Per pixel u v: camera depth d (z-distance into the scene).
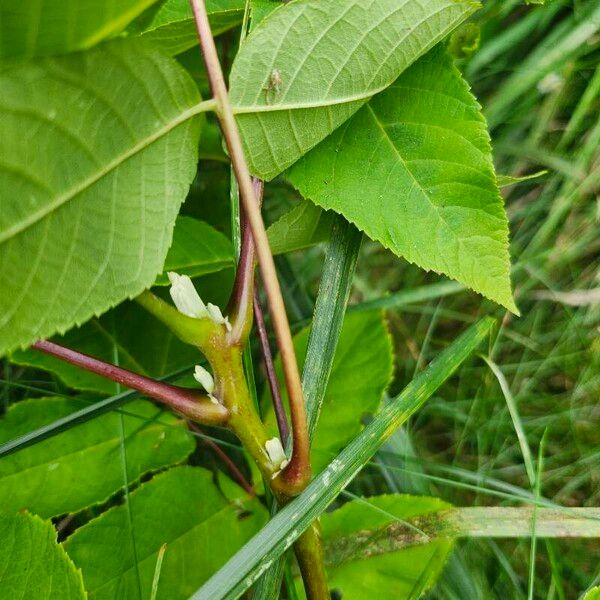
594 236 0.48
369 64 0.29
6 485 0.36
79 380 0.39
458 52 0.40
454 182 0.31
